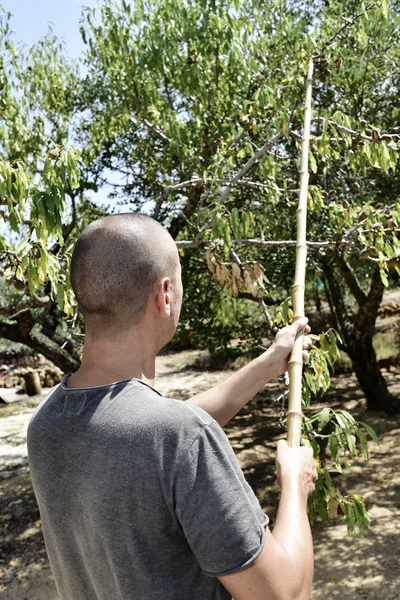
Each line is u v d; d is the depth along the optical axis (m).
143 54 5.21
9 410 14.21
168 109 5.45
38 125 6.26
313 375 1.93
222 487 0.89
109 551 0.93
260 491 7.82
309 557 0.93
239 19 5.46
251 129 3.94
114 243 1.04
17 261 2.36
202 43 5.23
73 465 0.96
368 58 6.10
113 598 0.97
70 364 6.66
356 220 3.06
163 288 1.07
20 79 6.89
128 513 0.91
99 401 0.99
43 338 6.62
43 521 1.08
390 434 9.12
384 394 10.09
